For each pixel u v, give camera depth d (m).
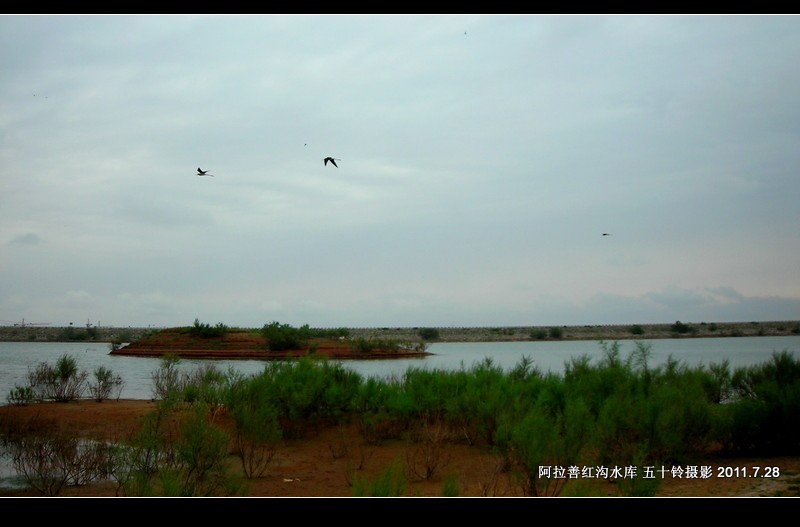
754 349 63.81
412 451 14.27
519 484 9.63
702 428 11.79
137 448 11.79
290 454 14.26
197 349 62.88
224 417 16.66
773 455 12.62
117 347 70.81
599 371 16.30
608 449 11.16
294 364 19.42
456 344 106.75
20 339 120.00
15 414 17.97
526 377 19.36
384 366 46.78
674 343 90.75
